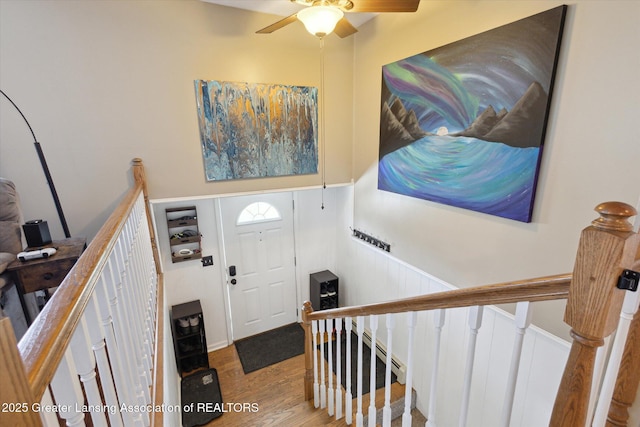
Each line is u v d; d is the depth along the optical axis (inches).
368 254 137.9
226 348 153.9
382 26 112.2
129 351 43.3
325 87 128.1
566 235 66.0
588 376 27.4
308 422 91.0
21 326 70.2
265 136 120.1
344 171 140.9
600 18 56.1
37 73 86.2
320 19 71.5
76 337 26.0
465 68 82.0
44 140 89.8
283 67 118.2
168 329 99.3
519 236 75.4
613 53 55.2
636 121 53.7
